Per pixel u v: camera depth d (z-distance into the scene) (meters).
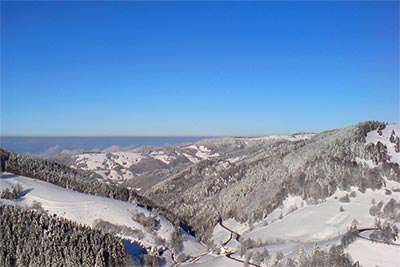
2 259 145.62
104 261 152.25
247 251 177.00
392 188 198.00
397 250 143.25
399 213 174.38
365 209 186.25
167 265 181.62
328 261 140.75
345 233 164.88
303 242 174.50
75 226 170.75
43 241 150.75
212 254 192.62
